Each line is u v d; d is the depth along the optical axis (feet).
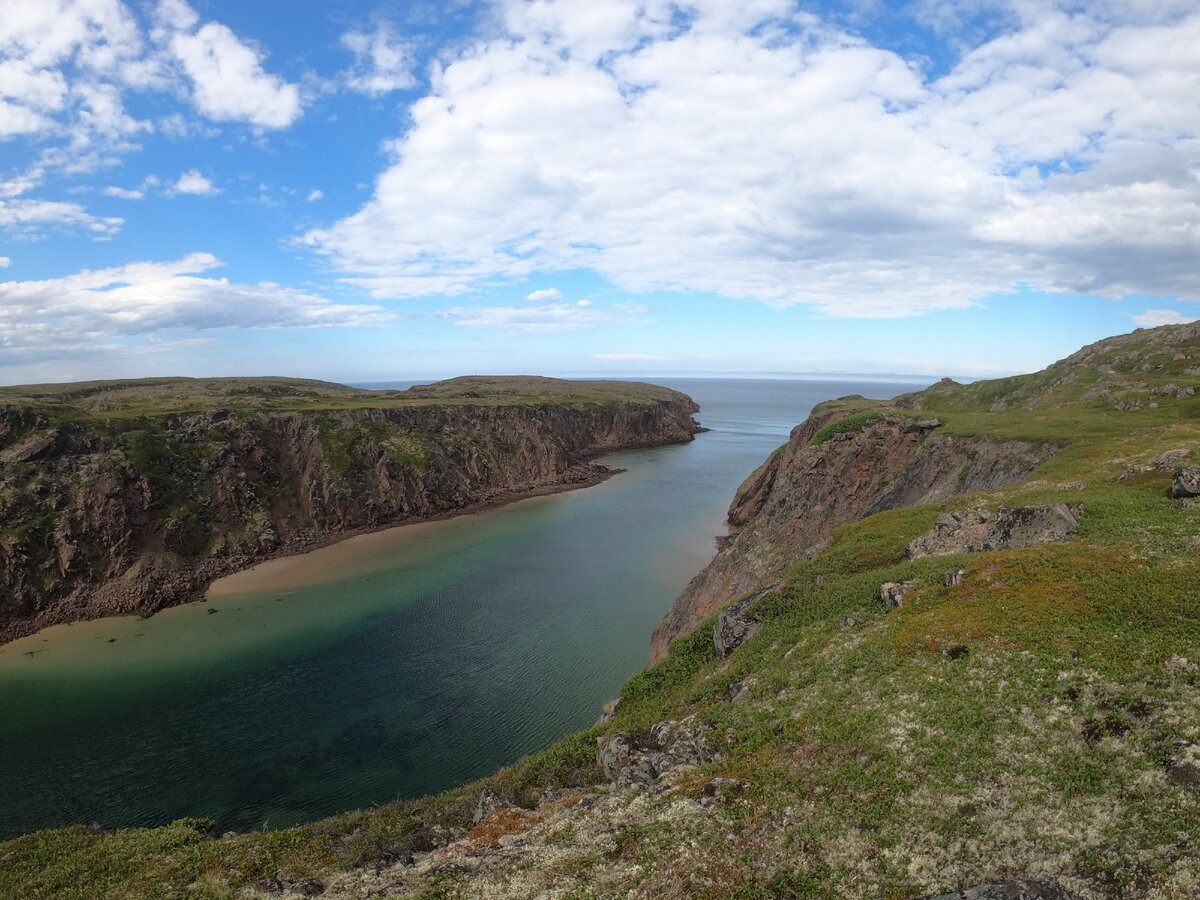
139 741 131.34
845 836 50.37
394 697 147.13
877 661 73.51
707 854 51.24
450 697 146.82
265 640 179.11
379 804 112.06
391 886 57.47
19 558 207.21
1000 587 79.36
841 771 57.41
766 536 191.21
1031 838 45.65
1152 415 179.01
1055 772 50.80
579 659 164.55
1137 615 66.13
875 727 62.03
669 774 65.46
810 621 93.04
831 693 71.00
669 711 89.20
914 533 121.60
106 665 165.48
